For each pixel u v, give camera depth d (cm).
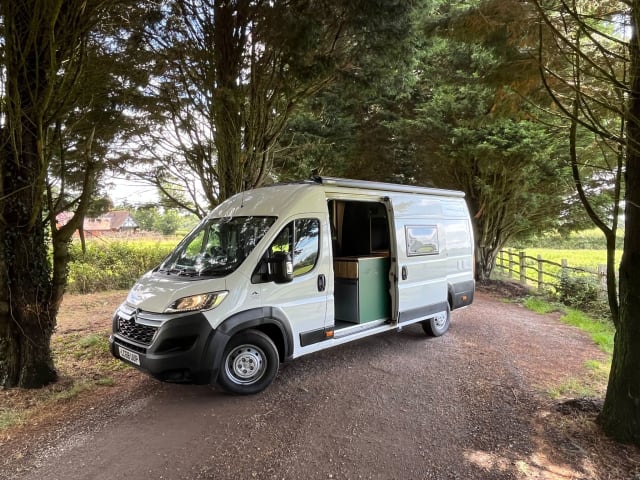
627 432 343
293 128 1288
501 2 385
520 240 1711
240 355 454
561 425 378
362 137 1394
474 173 1347
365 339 700
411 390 474
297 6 639
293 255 499
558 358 597
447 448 347
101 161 757
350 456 336
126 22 647
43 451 344
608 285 376
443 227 728
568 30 390
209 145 837
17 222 461
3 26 429
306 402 441
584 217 1369
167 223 1991
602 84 396
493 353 620
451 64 1148
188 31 736
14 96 431
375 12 659
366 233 681
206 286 433
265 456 336
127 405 435
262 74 760
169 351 411
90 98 630
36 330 477
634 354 345
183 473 313
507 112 492
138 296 459
